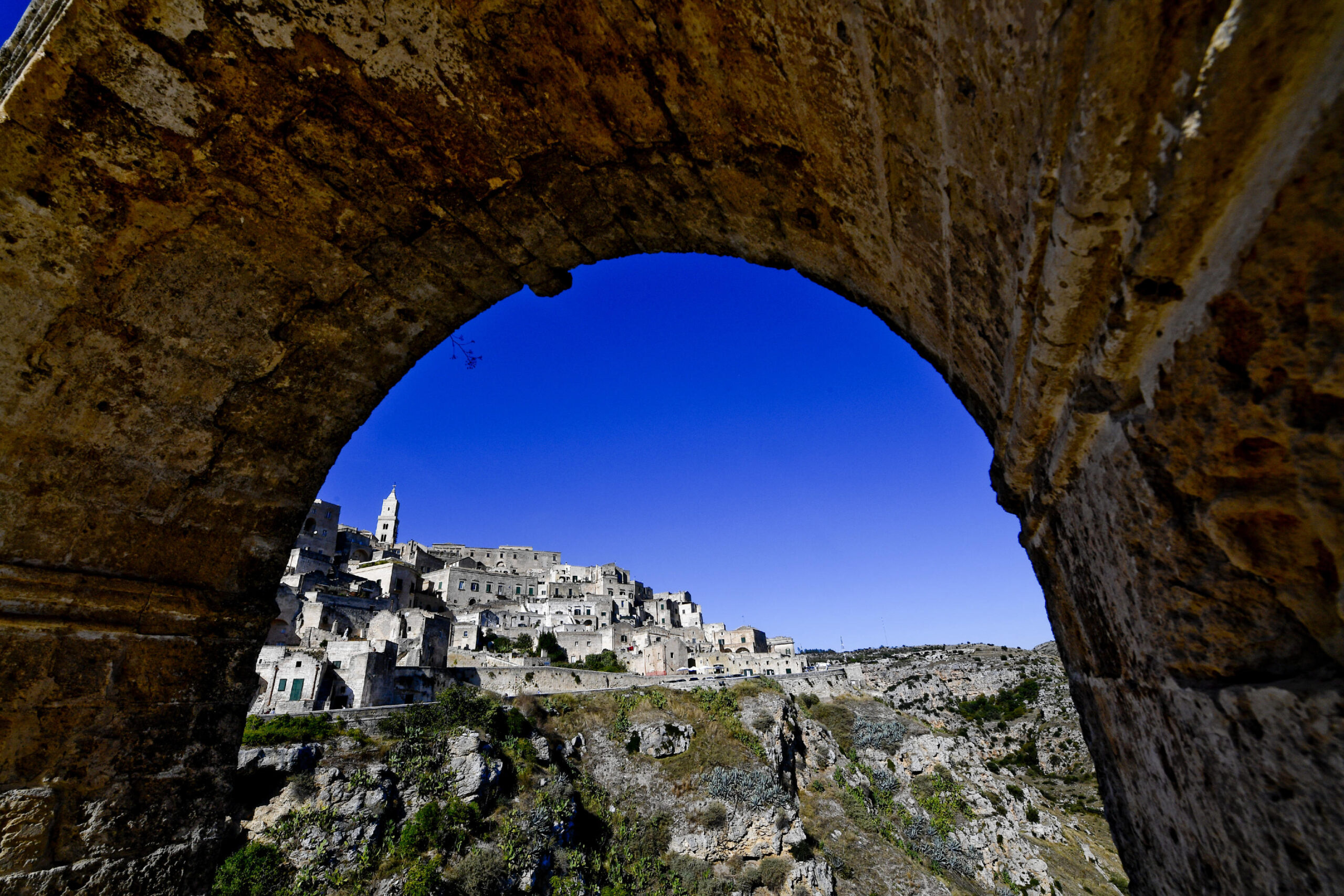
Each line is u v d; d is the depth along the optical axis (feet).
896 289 9.12
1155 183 3.43
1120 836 6.57
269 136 10.77
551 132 10.66
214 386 13.19
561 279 14.48
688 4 7.30
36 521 11.73
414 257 13.24
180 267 11.80
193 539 13.71
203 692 13.28
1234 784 3.73
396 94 10.32
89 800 11.32
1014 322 5.59
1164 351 3.80
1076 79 3.62
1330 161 2.61
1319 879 2.97
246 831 53.57
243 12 9.19
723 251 12.98
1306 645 3.22
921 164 6.25
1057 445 5.45
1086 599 5.85
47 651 11.39
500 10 8.76
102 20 9.07
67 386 11.69
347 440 15.75
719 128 9.08
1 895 10.06
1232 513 3.44
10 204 10.28
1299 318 2.90
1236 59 2.84
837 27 5.98
